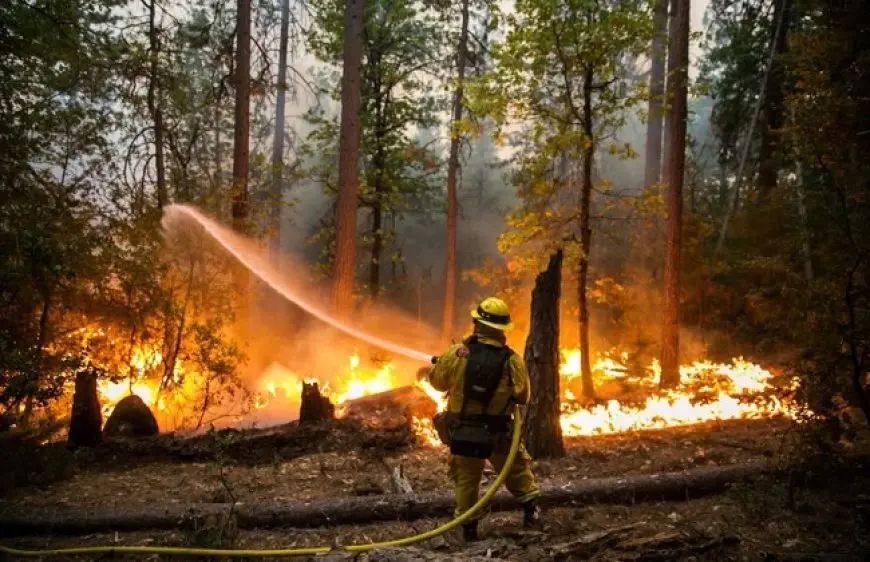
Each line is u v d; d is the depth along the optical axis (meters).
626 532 4.83
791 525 5.17
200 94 19.97
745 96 21.89
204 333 10.70
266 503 5.70
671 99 13.92
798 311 6.87
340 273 16.53
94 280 10.34
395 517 5.56
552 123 12.77
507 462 4.90
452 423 5.06
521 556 4.54
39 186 10.60
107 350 10.91
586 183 12.38
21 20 11.78
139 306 10.85
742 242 17.11
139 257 10.82
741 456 7.31
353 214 16.61
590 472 6.85
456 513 5.09
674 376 13.07
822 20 9.30
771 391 10.80
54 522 5.36
